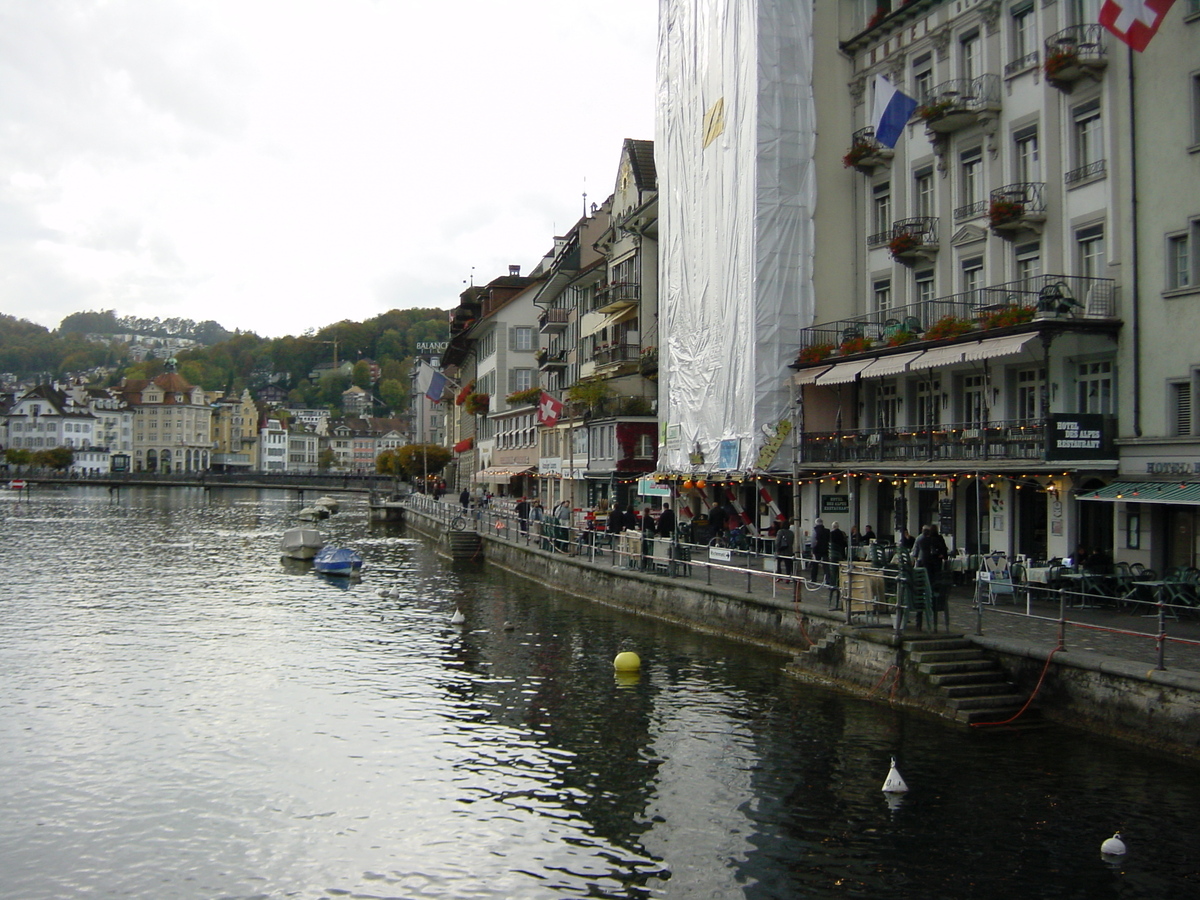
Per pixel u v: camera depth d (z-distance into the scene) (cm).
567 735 1811
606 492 5397
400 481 12175
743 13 3681
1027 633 1948
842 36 3647
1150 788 1406
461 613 3206
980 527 2767
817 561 2384
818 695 2006
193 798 1523
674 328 4344
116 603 3581
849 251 3619
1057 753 1570
